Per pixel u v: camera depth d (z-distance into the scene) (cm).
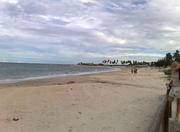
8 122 588
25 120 607
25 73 3912
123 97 986
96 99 917
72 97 961
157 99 943
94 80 2258
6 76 2947
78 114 669
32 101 873
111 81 2103
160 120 333
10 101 871
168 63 9488
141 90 1272
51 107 765
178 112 509
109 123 574
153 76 3162
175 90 504
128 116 644
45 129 533
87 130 523
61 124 571
